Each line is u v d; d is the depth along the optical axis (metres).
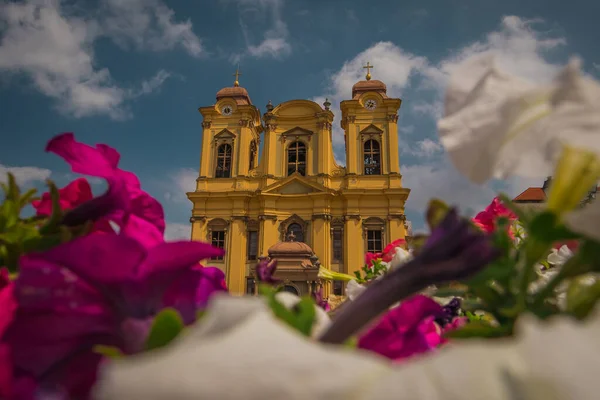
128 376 0.27
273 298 0.47
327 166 24.08
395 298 0.48
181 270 0.56
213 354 0.28
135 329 0.50
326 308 1.27
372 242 22.92
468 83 0.49
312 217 23.17
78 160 0.70
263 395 0.27
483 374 0.27
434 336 0.92
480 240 0.46
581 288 0.54
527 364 0.27
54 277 0.51
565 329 0.28
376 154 24.56
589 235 0.43
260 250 22.80
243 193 23.64
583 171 0.49
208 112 25.61
